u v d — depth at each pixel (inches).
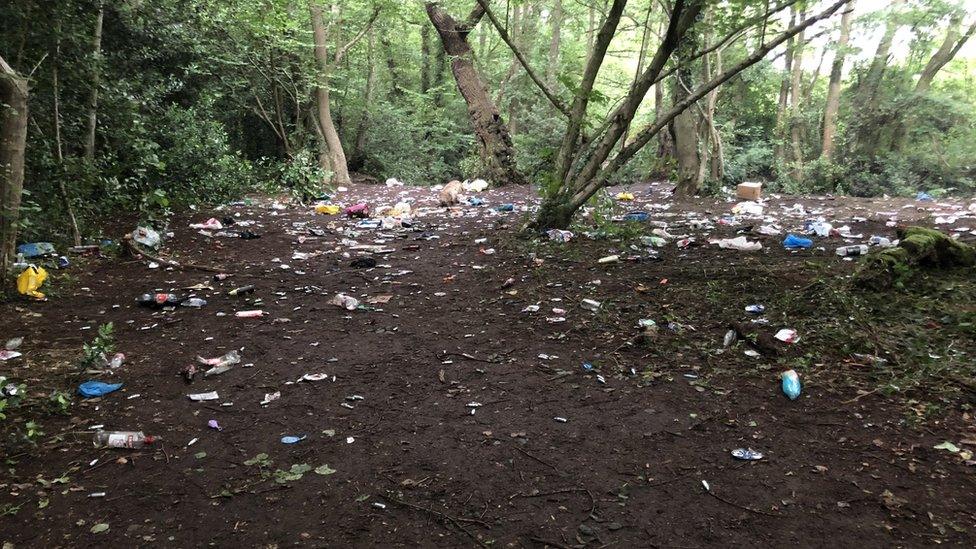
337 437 114.0
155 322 180.4
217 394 132.7
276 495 95.8
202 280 229.5
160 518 90.0
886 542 82.2
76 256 251.0
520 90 874.1
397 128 800.3
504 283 215.8
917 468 99.0
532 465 103.5
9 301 190.9
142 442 111.0
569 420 119.0
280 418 121.9
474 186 563.2
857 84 763.4
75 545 83.9
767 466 101.3
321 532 86.8
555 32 798.5
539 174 314.7
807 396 125.3
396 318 184.9
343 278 233.9
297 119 595.2
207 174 418.9
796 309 170.9
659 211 406.3
